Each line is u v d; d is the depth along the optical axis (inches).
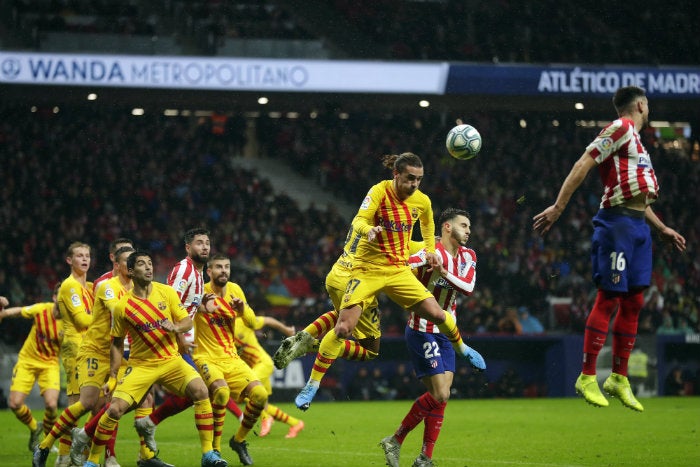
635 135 306.3
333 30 1496.1
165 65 1196.5
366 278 394.0
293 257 1348.4
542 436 650.2
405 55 1469.0
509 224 1454.2
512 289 1282.0
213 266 506.9
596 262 311.9
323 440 629.0
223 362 502.3
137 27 1381.6
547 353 1182.3
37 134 1422.2
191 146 1493.6
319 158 1584.6
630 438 631.2
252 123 1654.8
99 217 1328.7
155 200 1384.1
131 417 857.5
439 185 1504.7
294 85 1248.2
